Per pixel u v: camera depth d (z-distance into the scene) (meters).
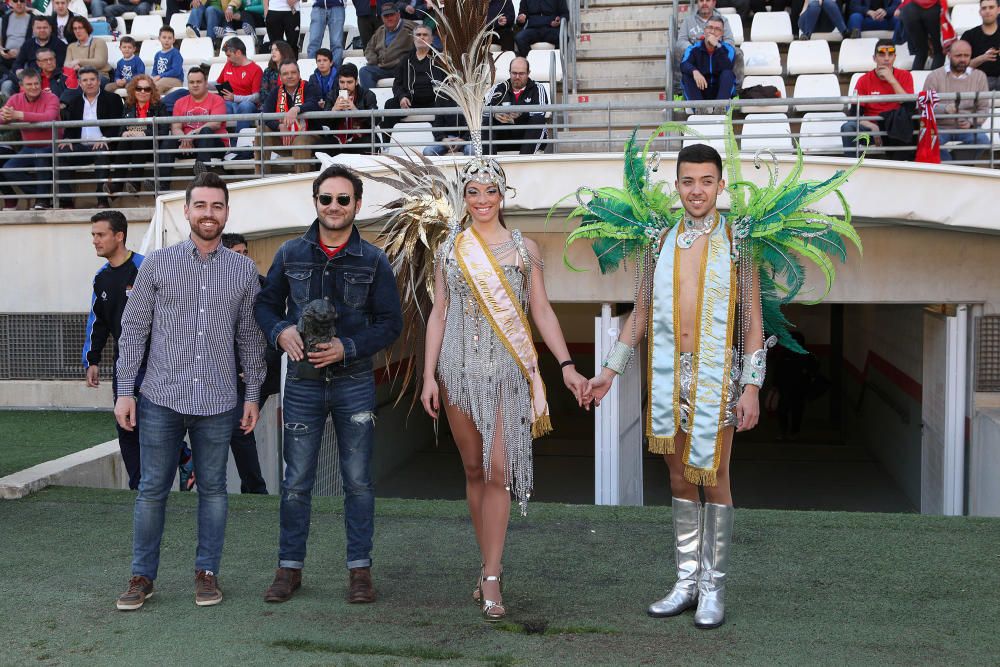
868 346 13.84
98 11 15.64
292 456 4.39
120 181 10.35
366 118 10.32
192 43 14.30
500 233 4.27
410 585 4.62
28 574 4.80
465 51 4.56
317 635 3.99
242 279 4.33
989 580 4.64
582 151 11.40
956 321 8.78
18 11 13.73
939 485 9.27
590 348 15.61
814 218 4.02
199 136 9.41
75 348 10.33
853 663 3.71
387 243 5.59
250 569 4.86
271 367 6.73
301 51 14.43
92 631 4.06
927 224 8.23
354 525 4.41
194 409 4.26
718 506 4.09
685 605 4.23
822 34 13.06
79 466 6.96
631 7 13.21
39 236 10.19
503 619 4.16
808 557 4.99
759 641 3.92
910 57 12.29
